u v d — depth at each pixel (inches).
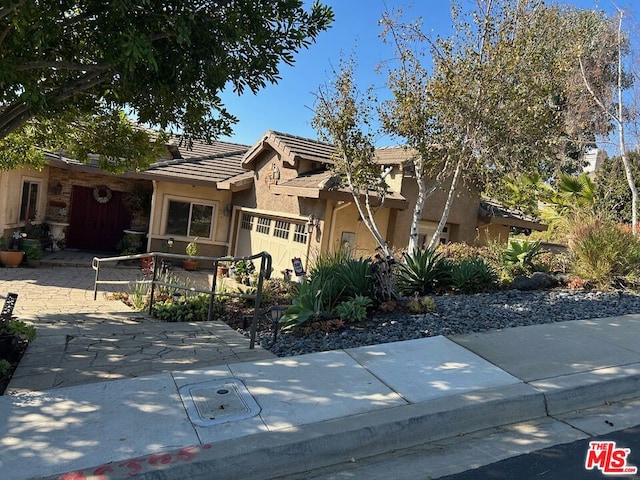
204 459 133.6
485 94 337.4
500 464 139.2
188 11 180.2
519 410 170.6
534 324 265.4
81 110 260.1
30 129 313.9
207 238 697.0
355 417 157.6
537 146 355.3
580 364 206.2
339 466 141.3
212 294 311.7
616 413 174.1
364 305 269.1
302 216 523.5
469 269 347.9
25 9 148.9
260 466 136.3
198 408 163.8
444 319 268.2
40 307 363.6
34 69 197.9
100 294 447.2
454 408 164.1
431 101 352.8
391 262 293.6
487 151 354.0
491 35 341.4
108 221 700.0
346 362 207.5
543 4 346.0
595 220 396.5
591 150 804.0
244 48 211.3
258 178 643.5
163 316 316.8
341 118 395.2
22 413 157.8
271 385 183.3
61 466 129.4
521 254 398.3
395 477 133.9
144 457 134.0
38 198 641.0
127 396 172.6
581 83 573.6
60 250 666.8
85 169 602.5
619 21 566.6
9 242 557.6
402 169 488.1
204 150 788.6
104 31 171.0
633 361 210.8
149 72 198.8
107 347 234.5
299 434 146.6
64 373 196.1
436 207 551.8
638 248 355.9
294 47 218.5
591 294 333.7
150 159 323.0
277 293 402.0
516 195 658.8
